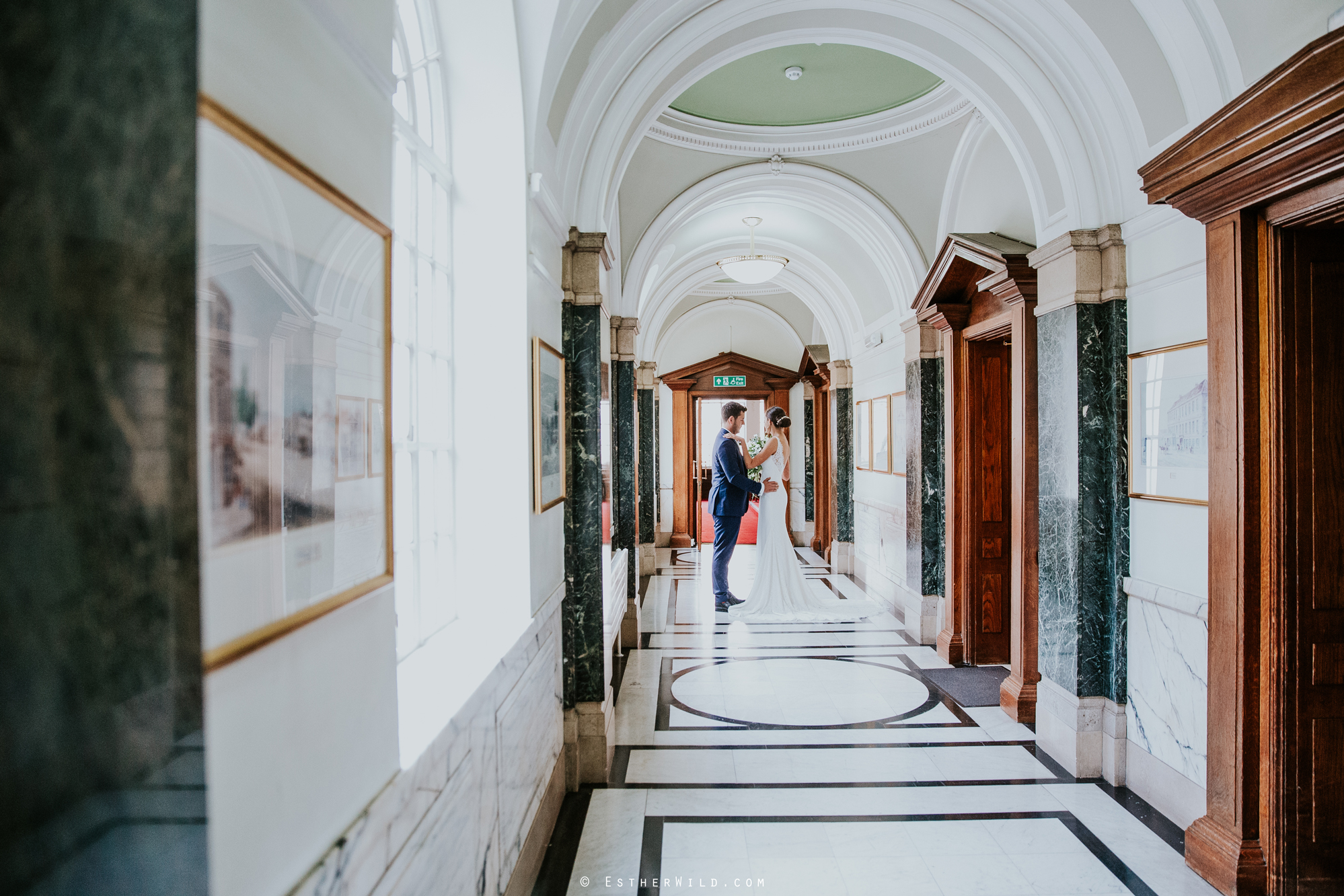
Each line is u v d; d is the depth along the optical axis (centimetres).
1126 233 351
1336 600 257
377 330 127
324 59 107
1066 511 374
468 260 266
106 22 55
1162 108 322
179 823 62
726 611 782
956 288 557
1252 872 261
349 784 112
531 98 268
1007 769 379
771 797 348
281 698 91
